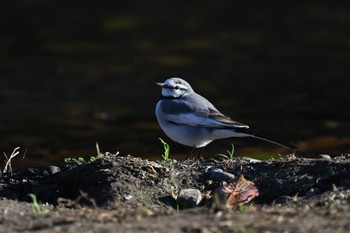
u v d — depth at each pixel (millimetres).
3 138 15758
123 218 7258
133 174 9016
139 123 17453
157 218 7203
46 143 15211
